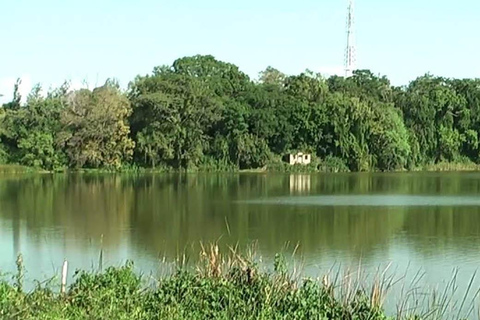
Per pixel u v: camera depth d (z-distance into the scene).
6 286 18.25
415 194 72.31
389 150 117.19
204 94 111.81
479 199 66.12
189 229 45.72
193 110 108.62
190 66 140.62
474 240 40.81
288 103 118.00
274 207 59.00
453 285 25.95
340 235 43.03
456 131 131.38
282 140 116.25
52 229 45.62
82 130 102.94
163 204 61.66
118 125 104.31
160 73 125.75
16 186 80.75
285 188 80.69
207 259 25.25
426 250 37.31
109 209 57.47
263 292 18.44
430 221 49.81
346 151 116.19
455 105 132.00
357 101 118.56
